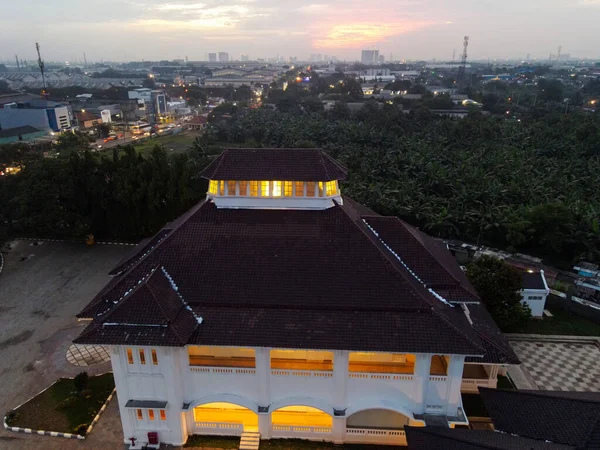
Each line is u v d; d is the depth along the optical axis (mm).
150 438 28891
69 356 38469
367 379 27594
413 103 174125
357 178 79125
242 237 30891
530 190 69938
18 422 31047
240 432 29828
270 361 28094
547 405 25516
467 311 32562
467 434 24688
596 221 56062
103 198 62156
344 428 28969
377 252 29594
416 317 26953
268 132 124062
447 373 27297
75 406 32500
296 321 27062
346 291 28188
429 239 39938
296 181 31672
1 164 75188
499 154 91438
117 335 25812
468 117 127188
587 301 47906
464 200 68750
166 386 27594
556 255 61656
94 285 51094
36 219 59000
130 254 37625
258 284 28844
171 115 191750
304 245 30219
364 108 151750
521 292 43812
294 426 29375
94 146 125938
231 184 32312
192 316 27625
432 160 87438
